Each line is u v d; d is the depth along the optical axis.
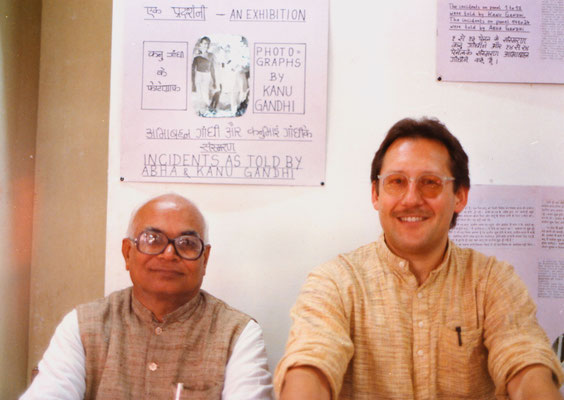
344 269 1.65
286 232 2.15
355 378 1.56
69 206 2.62
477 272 1.64
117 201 2.14
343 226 2.14
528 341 1.45
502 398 1.44
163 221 1.76
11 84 2.39
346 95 2.16
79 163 2.63
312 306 1.54
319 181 2.14
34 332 2.59
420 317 1.59
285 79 2.14
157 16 2.14
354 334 1.59
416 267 1.64
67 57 2.63
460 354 1.57
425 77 2.16
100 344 1.74
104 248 2.62
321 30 2.14
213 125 2.14
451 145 1.63
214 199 2.15
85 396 1.71
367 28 2.16
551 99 2.17
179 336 1.75
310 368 1.36
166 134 2.14
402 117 2.16
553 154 2.16
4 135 2.34
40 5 2.62
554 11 2.15
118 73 2.15
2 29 2.30
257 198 2.15
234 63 2.14
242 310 2.13
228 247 2.14
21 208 2.50
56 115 2.63
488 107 2.16
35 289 2.60
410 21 2.16
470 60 2.15
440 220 1.58
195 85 2.14
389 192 1.61
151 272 1.74
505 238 2.15
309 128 2.14
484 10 2.15
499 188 2.15
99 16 2.63
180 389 1.70
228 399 1.66
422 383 1.56
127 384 1.70
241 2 2.14
